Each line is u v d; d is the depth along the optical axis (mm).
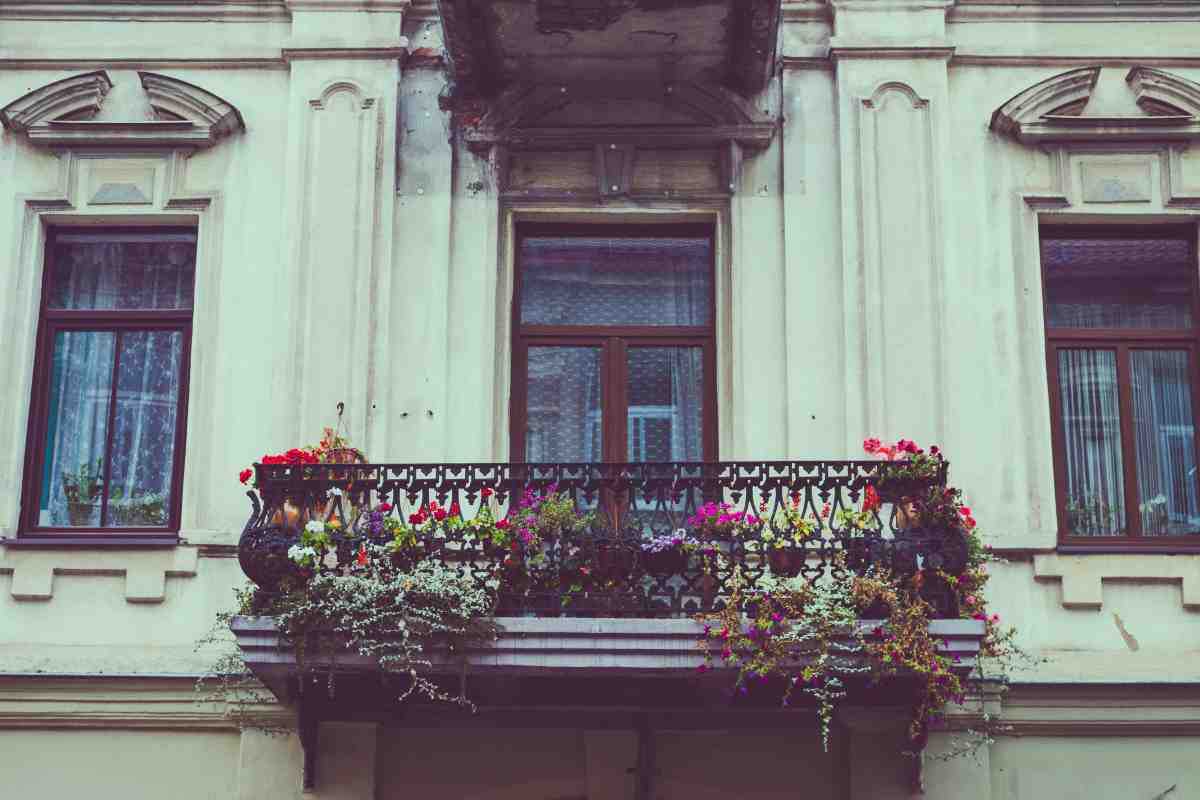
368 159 11695
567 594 9922
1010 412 11203
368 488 10180
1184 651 10719
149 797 10555
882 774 10312
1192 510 11398
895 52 11812
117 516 11461
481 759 10578
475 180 11750
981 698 10453
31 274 11664
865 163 11625
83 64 12008
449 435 11242
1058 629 10773
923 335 11281
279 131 11883
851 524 9961
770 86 11867
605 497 11250
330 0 11984
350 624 9625
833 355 11328
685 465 10125
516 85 11797
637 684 10188
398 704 10375
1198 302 11672
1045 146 11742
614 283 11898
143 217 11805
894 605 9586
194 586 10992
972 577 10000
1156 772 10461
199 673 10633
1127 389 11578
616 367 11734
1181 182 11664
